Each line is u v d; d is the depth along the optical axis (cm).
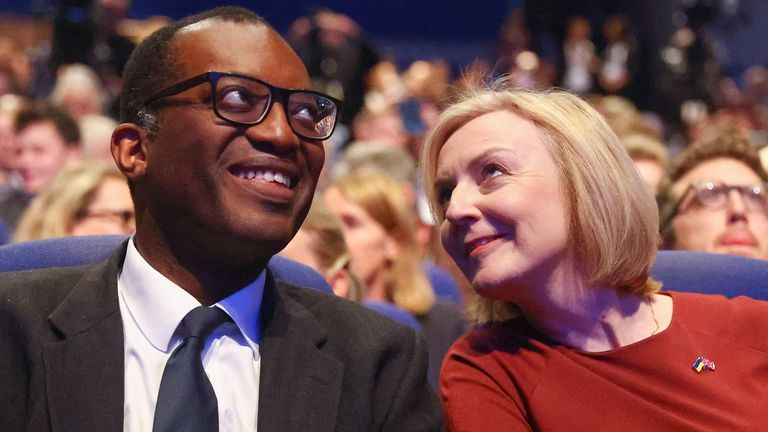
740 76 816
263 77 161
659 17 654
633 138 334
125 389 157
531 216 172
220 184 157
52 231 267
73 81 570
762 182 256
